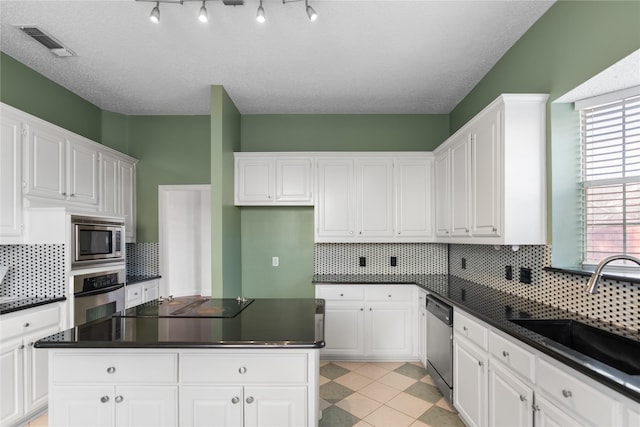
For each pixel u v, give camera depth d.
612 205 1.89
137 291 3.52
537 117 2.08
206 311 2.02
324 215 3.58
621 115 1.87
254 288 3.93
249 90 3.25
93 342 1.45
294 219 3.95
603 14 1.64
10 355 2.16
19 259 2.56
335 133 3.90
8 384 2.14
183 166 3.99
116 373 1.49
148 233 3.98
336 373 3.04
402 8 2.04
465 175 2.67
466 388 2.13
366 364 3.26
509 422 1.64
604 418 1.08
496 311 1.97
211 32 2.29
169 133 4.00
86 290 2.74
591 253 1.98
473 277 3.18
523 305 2.12
